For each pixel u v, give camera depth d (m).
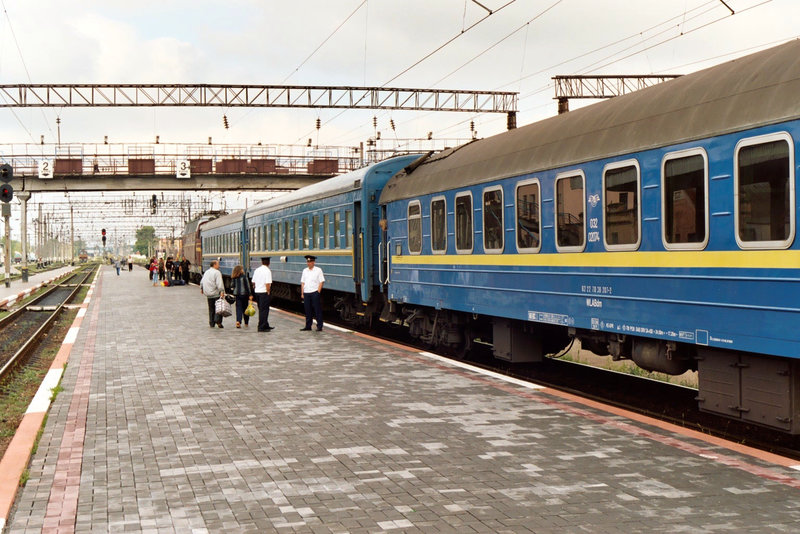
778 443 7.90
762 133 6.80
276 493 5.73
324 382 10.59
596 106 9.96
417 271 14.52
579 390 11.13
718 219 7.30
